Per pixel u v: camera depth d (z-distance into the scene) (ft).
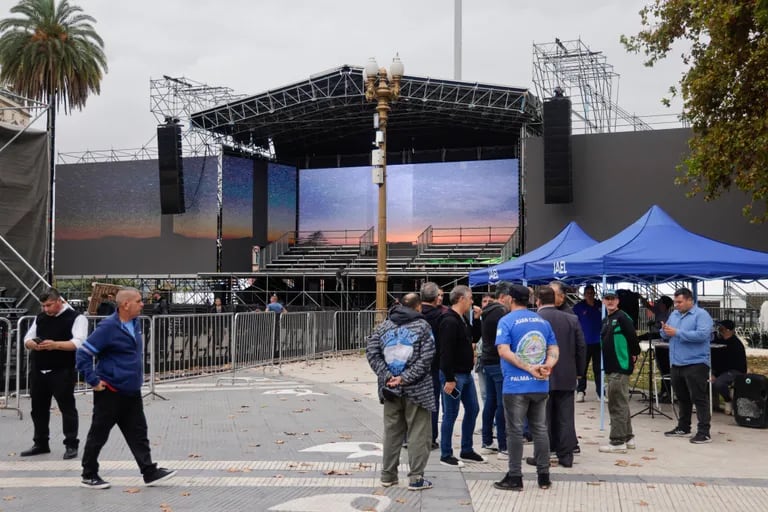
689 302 30.66
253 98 108.47
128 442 22.66
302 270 114.42
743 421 34.22
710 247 36.81
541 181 94.17
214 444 29.17
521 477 22.47
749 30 54.60
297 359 65.46
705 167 60.49
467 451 26.48
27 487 22.45
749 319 98.89
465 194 122.83
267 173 123.95
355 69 102.94
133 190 117.80
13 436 30.58
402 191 125.49
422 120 116.67
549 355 22.93
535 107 106.42
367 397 42.83
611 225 91.61
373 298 122.01
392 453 22.79
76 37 116.98
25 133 62.64
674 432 31.83
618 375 28.17
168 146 109.81
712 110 60.59
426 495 21.83
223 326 55.11
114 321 22.13
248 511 20.01
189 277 115.34
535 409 22.82
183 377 50.93
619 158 91.76
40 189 63.77
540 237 93.61
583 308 42.73
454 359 25.32
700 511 20.12
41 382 26.53
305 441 29.89
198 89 115.03
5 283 61.16
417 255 118.93
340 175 129.49
